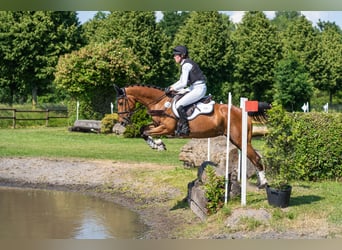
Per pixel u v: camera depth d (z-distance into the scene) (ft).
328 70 128.57
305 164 36.65
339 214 26.45
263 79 122.83
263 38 122.72
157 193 36.29
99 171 42.91
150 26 119.65
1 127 86.74
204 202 28.19
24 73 125.08
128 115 30.91
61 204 34.47
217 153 37.09
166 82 121.90
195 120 30.66
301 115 36.96
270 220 25.59
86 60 77.82
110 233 26.84
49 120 92.89
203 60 121.19
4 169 44.75
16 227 28.19
